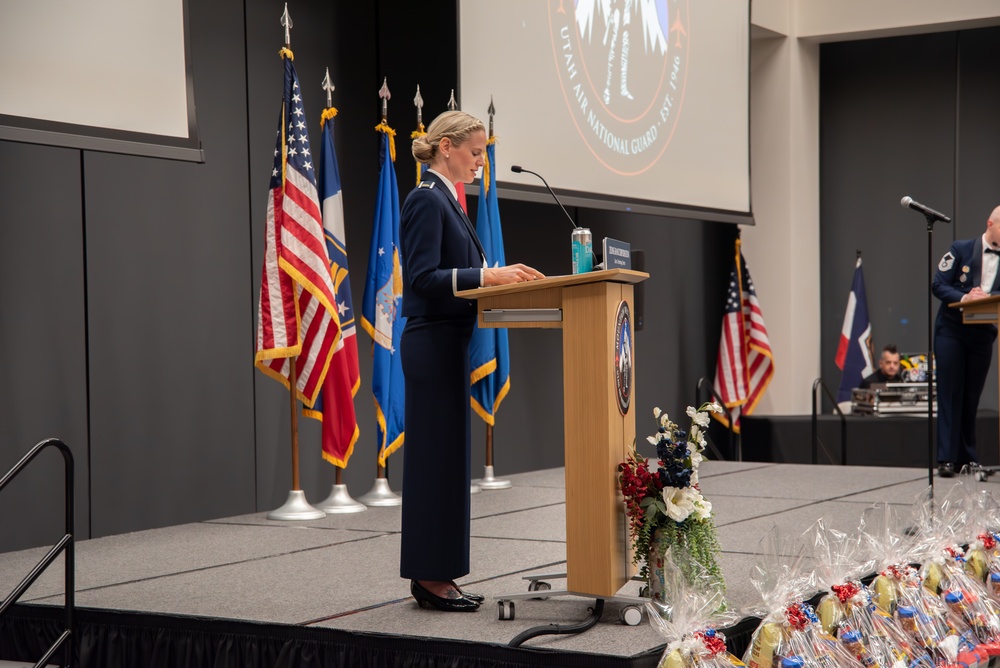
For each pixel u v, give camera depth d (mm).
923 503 3758
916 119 10805
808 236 10758
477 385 6508
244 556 4383
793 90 10555
